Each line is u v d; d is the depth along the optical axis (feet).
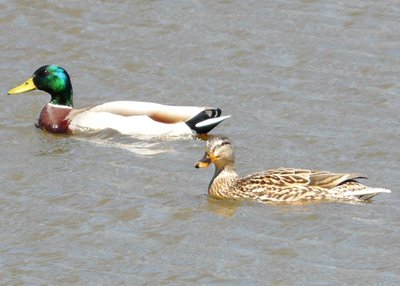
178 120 74.95
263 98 78.43
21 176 66.90
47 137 74.79
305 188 62.44
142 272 54.90
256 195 62.80
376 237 57.77
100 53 85.56
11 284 53.93
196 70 82.79
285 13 89.40
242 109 77.05
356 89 78.74
